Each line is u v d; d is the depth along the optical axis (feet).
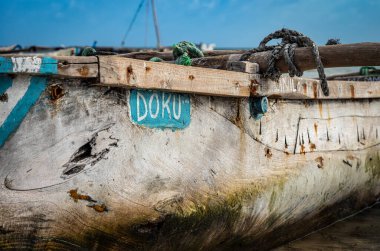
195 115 9.34
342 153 14.19
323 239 13.85
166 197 8.82
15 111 6.77
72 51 33.45
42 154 7.07
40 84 6.93
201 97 9.43
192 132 9.29
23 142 6.89
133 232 8.43
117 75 7.42
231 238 10.91
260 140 11.02
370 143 15.75
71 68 6.95
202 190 9.57
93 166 7.65
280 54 9.94
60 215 7.40
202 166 9.55
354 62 9.41
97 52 12.51
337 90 13.17
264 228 11.85
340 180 14.28
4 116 6.69
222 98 9.90
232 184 10.28
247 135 10.63
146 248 8.84
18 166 6.89
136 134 8.22
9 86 6.67
